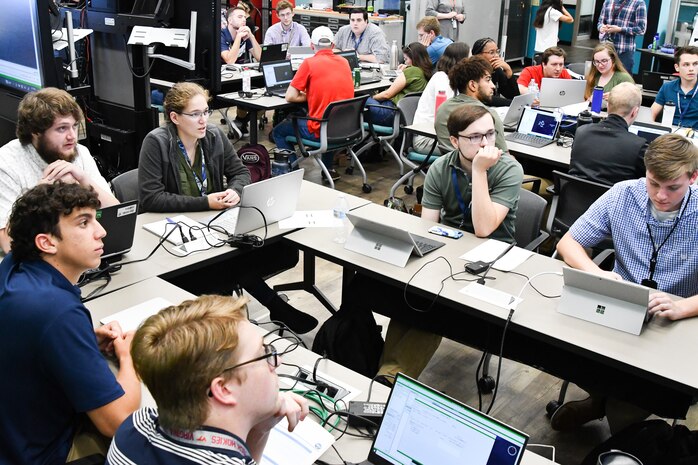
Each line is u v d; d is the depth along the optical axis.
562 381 3.15
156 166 3.04
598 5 10.53
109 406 1.63
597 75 5.65
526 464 1.62
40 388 1.65
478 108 2.86
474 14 9.68
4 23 3.65
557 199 3.76
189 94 2.98
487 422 1.46
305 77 5.35
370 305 2.87
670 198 2.41
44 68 3.47
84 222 1.74
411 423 1.56
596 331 2.19
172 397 1.09
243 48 7.40
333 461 1.62
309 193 3.43
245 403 1.15
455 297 2.38
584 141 3.88
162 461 1.09
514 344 2.59
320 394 1.84
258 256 3.16
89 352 1.65
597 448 2.17
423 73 5.98
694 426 2.82
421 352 2.78
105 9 3.93
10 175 2.54
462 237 2.92
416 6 9.06
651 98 6.32
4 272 1.71
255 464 1.17
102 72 4.18
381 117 5.81
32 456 1.67
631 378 2.35
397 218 3.12
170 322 1.14
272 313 3.23
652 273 2.59
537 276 2.57
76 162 2.83
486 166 2.84
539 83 6.43
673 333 2.18
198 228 2.86
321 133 5.16
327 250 2.76
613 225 2.67
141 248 2.69
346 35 7.75
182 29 3.76
